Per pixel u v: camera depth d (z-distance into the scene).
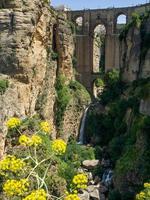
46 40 65.12
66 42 72.06
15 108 55.47
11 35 57.72
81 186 16.97
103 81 99.00
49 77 65.81
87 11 106.00
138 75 76.62
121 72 83.44
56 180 49.78
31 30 58.16
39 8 60.25
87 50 104.94
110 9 104.31
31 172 17.12
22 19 57.69
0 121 50.81
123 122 69.75
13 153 50.06
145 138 56.72
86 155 65.25
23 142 18.22
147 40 76.31
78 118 74.56
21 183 15.98
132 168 53.91
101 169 60.56
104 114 76.44
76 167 60.44
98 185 56.62
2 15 57.75
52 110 66.62
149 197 29.67
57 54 70.25
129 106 70.38
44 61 64.00
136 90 72.19
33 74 60.12
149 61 73.81
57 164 54.38
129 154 57.22
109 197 53.53
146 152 54.91
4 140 50.97
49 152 50.25
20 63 57.72
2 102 52.56
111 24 103.94
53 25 70.31
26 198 15.02
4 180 39.22
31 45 59.59
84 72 104.19
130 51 79.69
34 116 60.25
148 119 58.50
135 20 79.81
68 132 71.38
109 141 71.56
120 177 54.38
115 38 103.25
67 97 71.00
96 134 75.00
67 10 109.06
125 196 52.44
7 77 57.09
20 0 58.00
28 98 59.09
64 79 71.94
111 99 80.00
